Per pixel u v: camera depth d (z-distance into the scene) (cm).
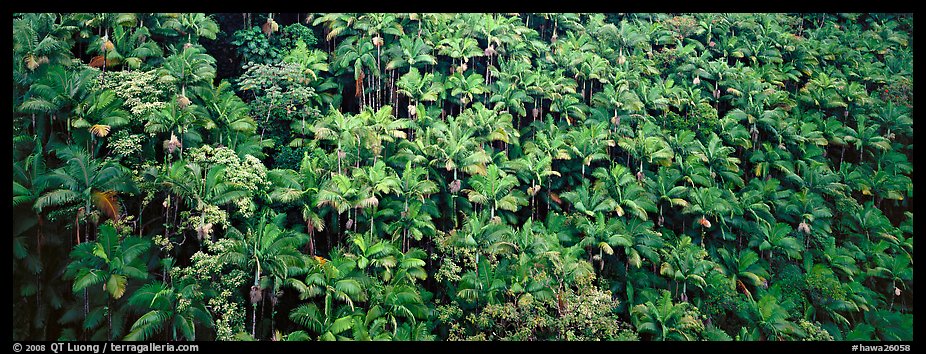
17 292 1323
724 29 3106
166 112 1509
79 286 1169
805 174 2445
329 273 1440
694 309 1706
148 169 1435
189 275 1320
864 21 3812
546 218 2000
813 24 3631
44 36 1627
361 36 2267
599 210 1923
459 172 2012
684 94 2567
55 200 1248
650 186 2114
